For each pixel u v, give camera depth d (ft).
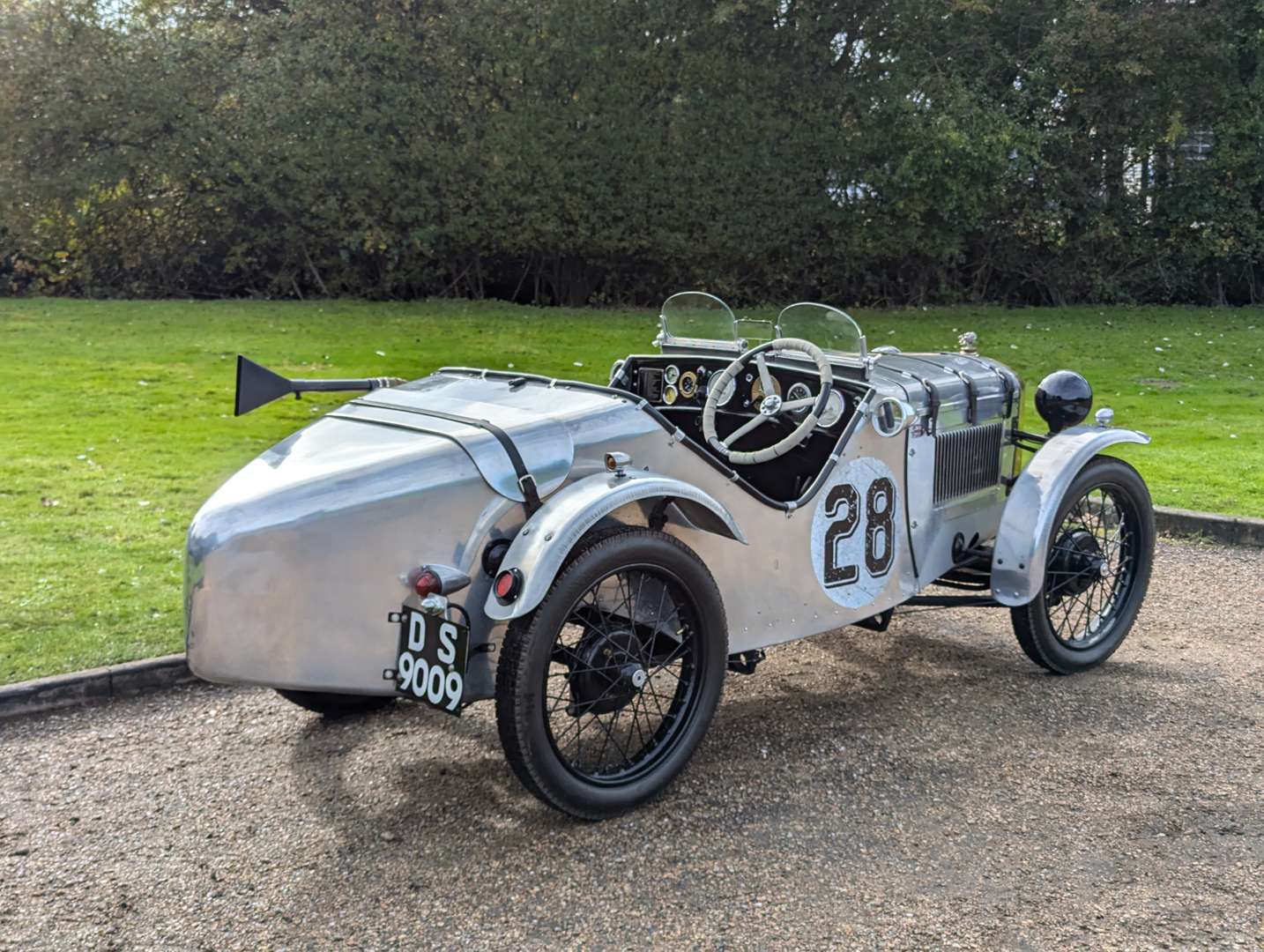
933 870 10.73
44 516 21.13
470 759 13.00
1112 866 10.80
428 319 49.73
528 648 10.48
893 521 14.65
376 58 51.65
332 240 54.44
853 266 59.77
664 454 12.21
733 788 12.34
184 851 11.00
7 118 49.47
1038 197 62.28
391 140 52.31
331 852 11.00
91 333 42.37
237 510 10.25
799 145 56.39
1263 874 10.68
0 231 51.93
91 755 12.98
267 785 12.33
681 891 10.35
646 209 55.06
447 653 10.31
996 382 16.78
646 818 11.68
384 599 10.75
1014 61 60.80
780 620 13.37
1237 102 61.62
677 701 12.14
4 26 48.91
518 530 11.36
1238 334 54.08
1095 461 15.79
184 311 48.78
